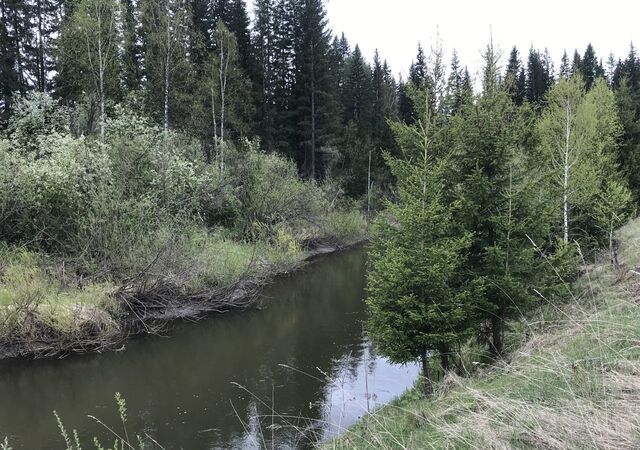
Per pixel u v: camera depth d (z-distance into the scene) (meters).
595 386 4.16
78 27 25.02
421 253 8.64
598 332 4.88
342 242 34.06
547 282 9.38
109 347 13.43
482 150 9.66
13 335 12.36
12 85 28.94
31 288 12.83
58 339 12.72
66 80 28.50
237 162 26.59
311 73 42.09
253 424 9.55
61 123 22.94
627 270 9.36
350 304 19.14
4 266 13.90
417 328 8.62
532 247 9.57
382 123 52.41
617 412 3.60
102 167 16.95
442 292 8.53
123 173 17.78
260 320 16.69
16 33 31.80
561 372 4.38
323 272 25.50
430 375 10.01
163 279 15.65
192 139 25.45
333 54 52.00
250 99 36.72
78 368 12.23
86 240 15.54
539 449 3.54
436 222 8.93
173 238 16.73
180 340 14.45
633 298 6.84
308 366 12.73
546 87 51.75
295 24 43.03
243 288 19.05
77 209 16.38
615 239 15.36
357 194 44.56
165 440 8.96
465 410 4.86
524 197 9.35
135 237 16.19
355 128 49.34
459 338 8.54
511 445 3.66
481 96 10.12
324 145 42.94
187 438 9.04
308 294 20.66
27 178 15.64
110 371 12.16
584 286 9.78
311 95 42.56
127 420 9.74
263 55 42.12
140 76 32.69
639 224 17.86
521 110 10.31
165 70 28.50
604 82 27.69
